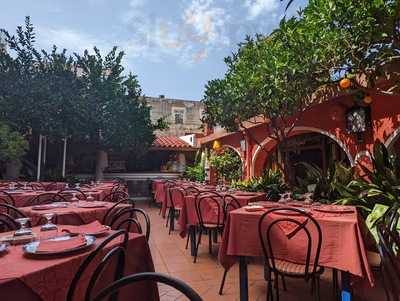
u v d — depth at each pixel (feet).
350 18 10.76
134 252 6.24
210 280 11.06
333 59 13.16
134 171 43.09
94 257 4.71
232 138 32.89
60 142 35.14
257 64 16.56
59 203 11.89
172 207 19.61
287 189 18.12
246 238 8.94
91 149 38.47
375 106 16.33
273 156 30.32
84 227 7.13
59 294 4.55
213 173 36.32
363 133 17.02
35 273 4.26
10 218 8.41
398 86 11.80
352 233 7.50
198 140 42.09
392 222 7.20
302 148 30.19
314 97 18.04
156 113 58.44
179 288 3.41
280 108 16.40
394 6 9.73
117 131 32.83
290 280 11.04
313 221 7.62
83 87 31.58
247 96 16.75
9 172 30.48
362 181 12.62
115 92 33.04
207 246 15.87
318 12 12.41
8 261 4.73
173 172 43.60
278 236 8.49
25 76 28.43
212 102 19.67
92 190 18.38
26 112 27.78
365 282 7.86
